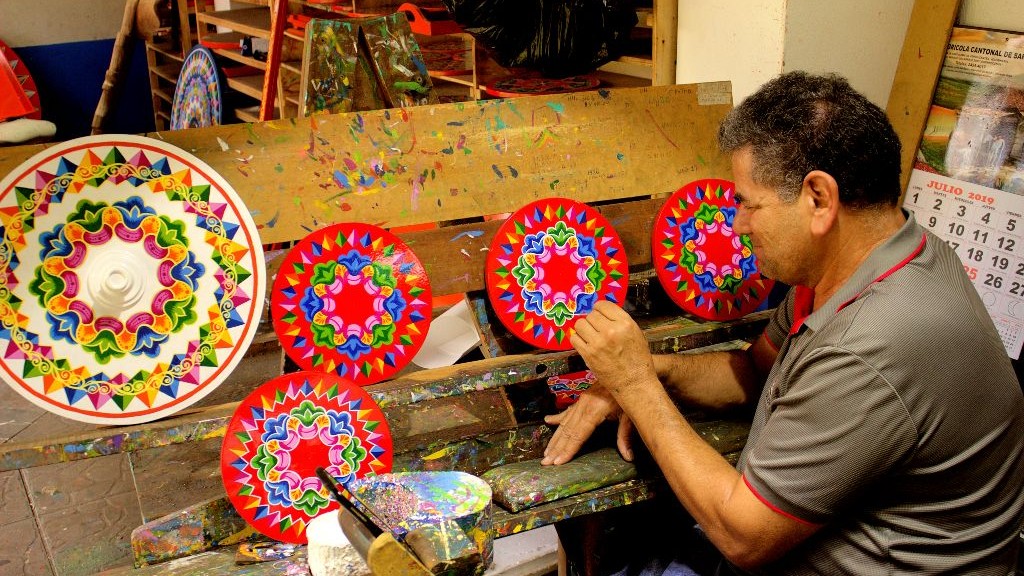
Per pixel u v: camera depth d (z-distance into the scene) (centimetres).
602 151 175
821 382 121
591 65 228
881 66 218
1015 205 191
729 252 178
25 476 241
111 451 133
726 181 180
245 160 149
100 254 136
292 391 142
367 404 145
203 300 141
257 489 139
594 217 167
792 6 201
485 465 161
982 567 130
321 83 178
